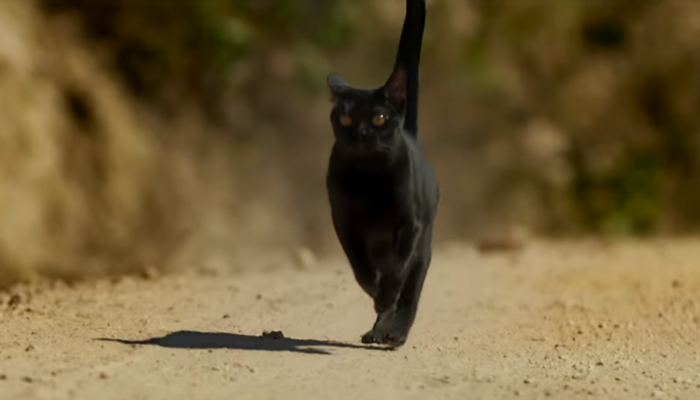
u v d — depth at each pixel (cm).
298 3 2962
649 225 3055
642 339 1466
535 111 3167
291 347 1278
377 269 1305
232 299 1658
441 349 1334
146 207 2494
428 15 3136
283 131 2855
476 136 3066
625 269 2142
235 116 2831
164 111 2731
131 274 2038
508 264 2205
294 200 2709
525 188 3022
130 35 2752
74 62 2555
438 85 3103
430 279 1952
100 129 2488
